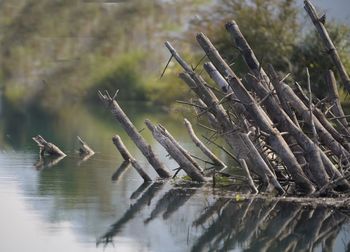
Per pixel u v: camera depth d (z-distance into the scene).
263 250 49.78
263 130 59.78
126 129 69.19
